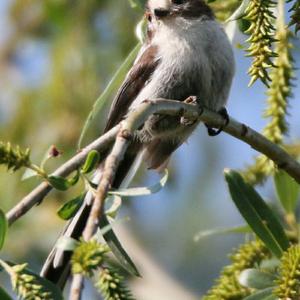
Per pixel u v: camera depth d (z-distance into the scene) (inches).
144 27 352.5
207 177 596.1
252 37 263.6
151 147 408.2
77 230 285.6
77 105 503.8
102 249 192.4
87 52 507.5
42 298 210.4
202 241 613.0
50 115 507.8
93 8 514.3
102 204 212.8
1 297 221.1
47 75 513.3
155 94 398.3
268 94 319.9
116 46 509.0
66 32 514.3
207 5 403.2
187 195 599.2
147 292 493.7
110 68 506.9
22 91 522.3
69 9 517.3
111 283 209.0
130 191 258.1
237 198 299.3
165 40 400.5
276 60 317.4
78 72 506.3
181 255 611.5
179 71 393.1
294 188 328.5
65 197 509.4
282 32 316.5
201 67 391.2
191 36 395.2
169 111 284.8
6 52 546.0
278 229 295.3
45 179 242.2
